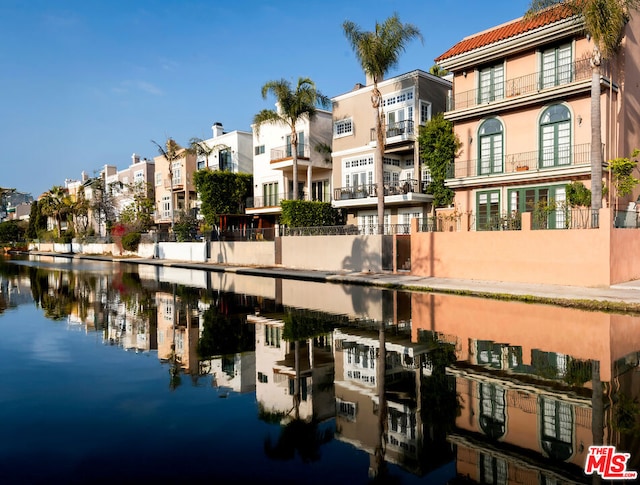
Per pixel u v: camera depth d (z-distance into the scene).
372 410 6.36
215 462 4.87
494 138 25.97
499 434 5.50
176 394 7.13
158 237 49.44
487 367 8.30
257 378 7.96
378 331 11.66
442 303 16.08
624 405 6.32
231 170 48.06
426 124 29.53
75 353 9.89
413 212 30.88
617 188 21.27
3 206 116.06
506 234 20.53
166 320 13.75
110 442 5.37
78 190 79.44
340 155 35.06
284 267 32.47
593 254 17.77
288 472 4.64
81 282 26.08
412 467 4.71
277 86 33.00
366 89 33.16
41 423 5.96
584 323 12.16
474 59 25.89
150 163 65.31
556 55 23.39
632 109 24.55
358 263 27.50
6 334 11.98
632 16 24.27
